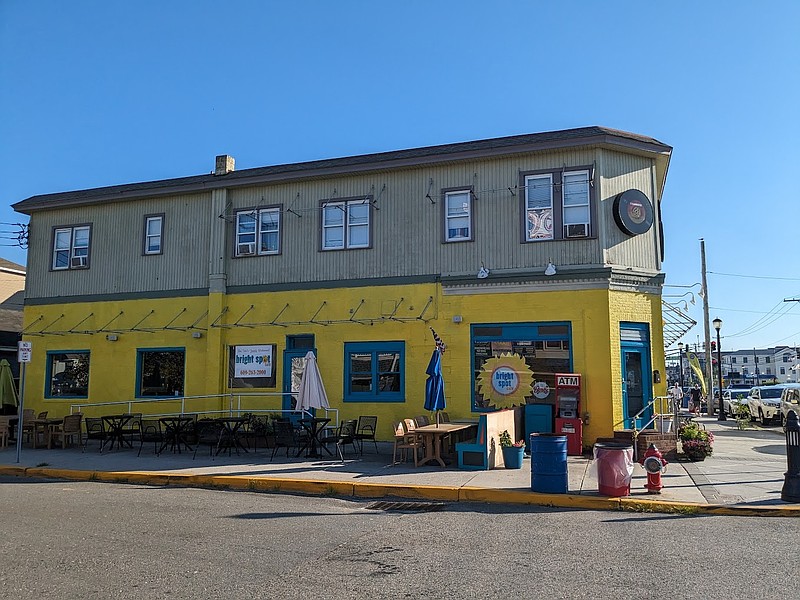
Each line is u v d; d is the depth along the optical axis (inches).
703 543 313.0
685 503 397.7
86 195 839.7
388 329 703.1
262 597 232.7
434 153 693.9
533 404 627.8
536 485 434.3
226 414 748.6
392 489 454.9
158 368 797.9
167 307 795.4
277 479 488.7
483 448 524.4
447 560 283.1
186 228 803.4
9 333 1037.8
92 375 815.1
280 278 754.2
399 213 716.7
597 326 631.2
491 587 244.2
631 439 569.6
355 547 306.0
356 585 246.8
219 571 264.1
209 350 762.8
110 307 820.6
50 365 843.4
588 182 655.1
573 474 501.4
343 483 469.1
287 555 289.9
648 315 653.3
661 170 722.8
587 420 620.4
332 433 658.8
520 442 557.0
